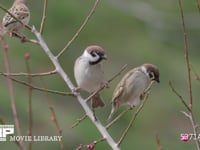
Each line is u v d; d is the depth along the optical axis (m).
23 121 14.75
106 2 17.36
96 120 6.02
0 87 15.19
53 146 14.73
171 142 14.97
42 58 15.90
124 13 17.47
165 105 15.45
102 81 7.92
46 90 5.68
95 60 7.80
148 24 17.64
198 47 17.52
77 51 16.48
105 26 17.00
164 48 17.05
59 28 16.42
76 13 16.55
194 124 5.66
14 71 15.55
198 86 15.54
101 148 14.20
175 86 15.80
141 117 15.25
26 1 8.50
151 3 17.91
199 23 17.73
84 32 16.64
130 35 17.11
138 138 15.00
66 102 15.90
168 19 17.80
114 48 16.69
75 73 8.05
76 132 14.73
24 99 15.09
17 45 15.81
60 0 16.61
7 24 8.12
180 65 16.25
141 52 16.53
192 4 17.91
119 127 15.17
